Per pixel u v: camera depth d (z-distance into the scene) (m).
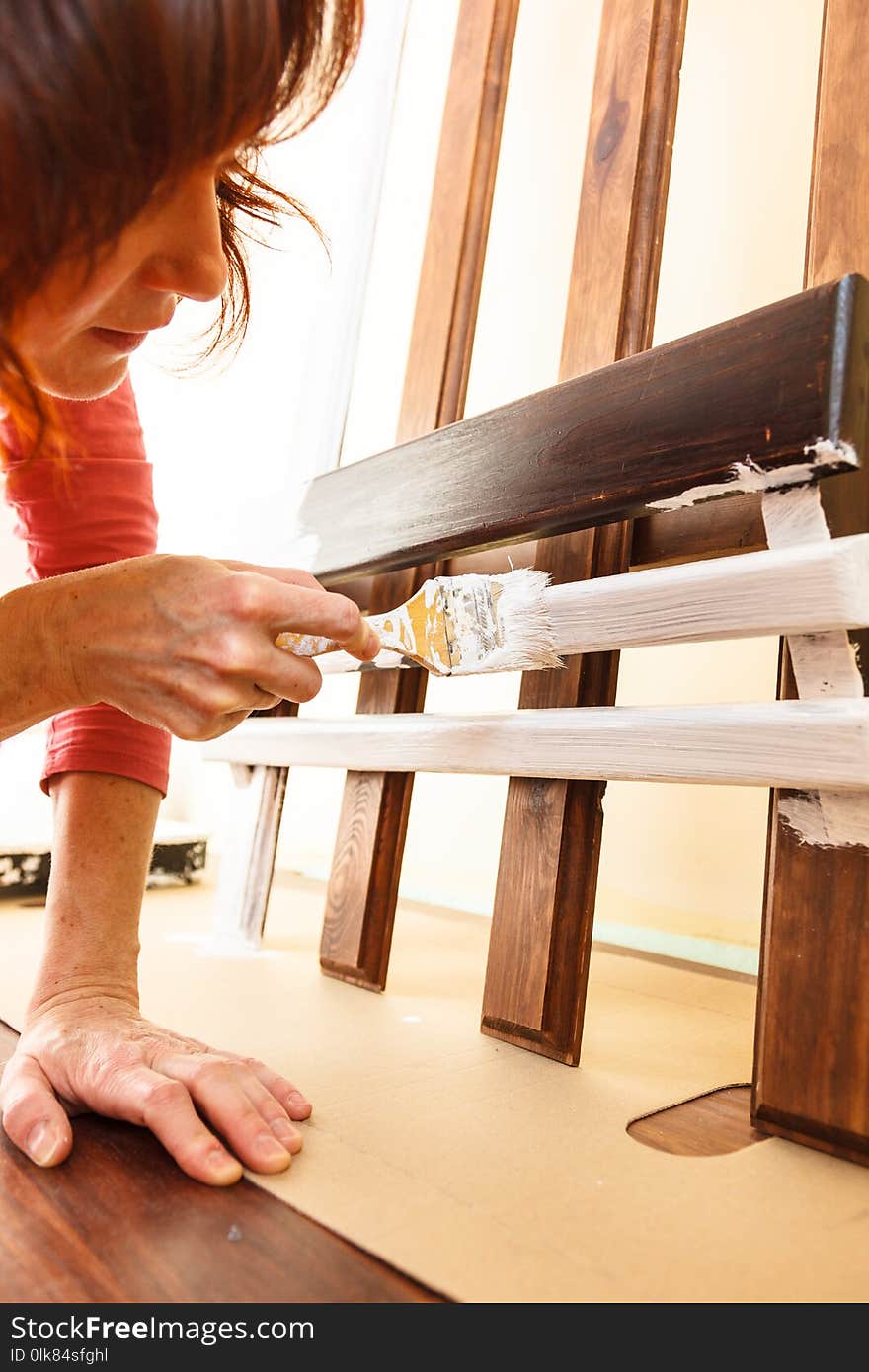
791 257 1.28
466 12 1.27
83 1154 0.57
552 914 0.87
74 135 0.30
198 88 0.32
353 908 1.10
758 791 1.29
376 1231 0.50
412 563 0.99
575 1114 0.71
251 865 1.25
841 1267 0.49
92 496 0.78
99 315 0.42
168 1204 0.52
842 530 0.69
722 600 0.71
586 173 1.03
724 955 1.27
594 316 0.97
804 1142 0.68
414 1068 0.79
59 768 0.73
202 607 0.49
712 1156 0.65
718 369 0.69
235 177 0.57
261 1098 0.62
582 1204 0.55
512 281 1.56
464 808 1.66
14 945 1.17
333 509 1.08
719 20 1.40
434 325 1.19
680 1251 0.50
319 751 1.13
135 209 0.34
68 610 0.51
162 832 1.75
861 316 0.63
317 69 0.43
